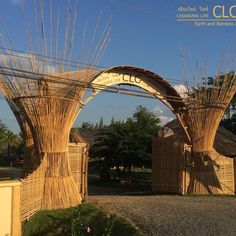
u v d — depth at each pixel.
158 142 20.84
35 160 14.61
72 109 14.35
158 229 11.93
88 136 56.22
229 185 20.23
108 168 36.31
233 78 19.84
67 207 13.80
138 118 47.59
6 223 10.98
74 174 15.70
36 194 13.09
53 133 14.00
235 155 31.03
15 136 80.94
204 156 19.59
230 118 42.41
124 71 18.05
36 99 13.90
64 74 14.23
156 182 20.72
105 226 11.68
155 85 19.27
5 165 67.56
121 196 18.58
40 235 11.96
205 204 15.98
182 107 19.81
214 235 11.36
